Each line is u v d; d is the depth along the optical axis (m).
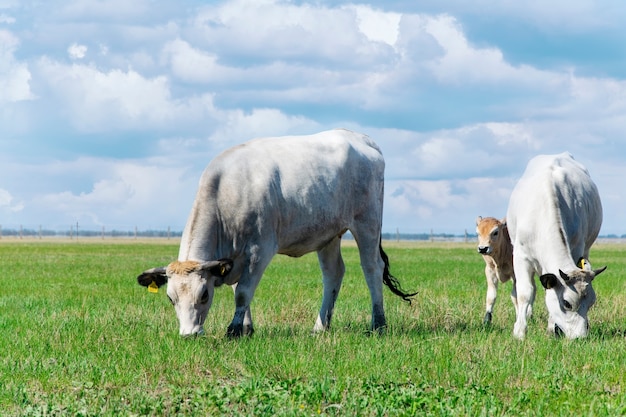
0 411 7.75
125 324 13.24
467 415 7.36
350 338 11.77
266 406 7.63
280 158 12.74
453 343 11.12
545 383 8.78
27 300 17.72
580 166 14.57
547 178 12.76
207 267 11.49
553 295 11.83
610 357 10.11
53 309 15.92
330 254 13.99
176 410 7.77
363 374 9.28
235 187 12.12
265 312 15.52
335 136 13.84
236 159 12.38
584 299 11.58
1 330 12.67
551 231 12.04
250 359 9.93
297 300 17.08
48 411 7.61
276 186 12.42
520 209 12.83
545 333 12.47
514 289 16.09
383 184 14.48
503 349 10.61
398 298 17.98
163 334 11.83
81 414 7.33
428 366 9.66
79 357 10.20
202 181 12.20
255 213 12.12
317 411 7.61
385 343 11.16
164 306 16.45
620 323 14.15
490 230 15.88
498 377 9.02
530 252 12.58
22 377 9.12
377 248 14.13
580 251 13.20
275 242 12.42
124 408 7.82
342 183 13.39
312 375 9.10
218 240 12.14
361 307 16.64
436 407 7.62
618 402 7.91
